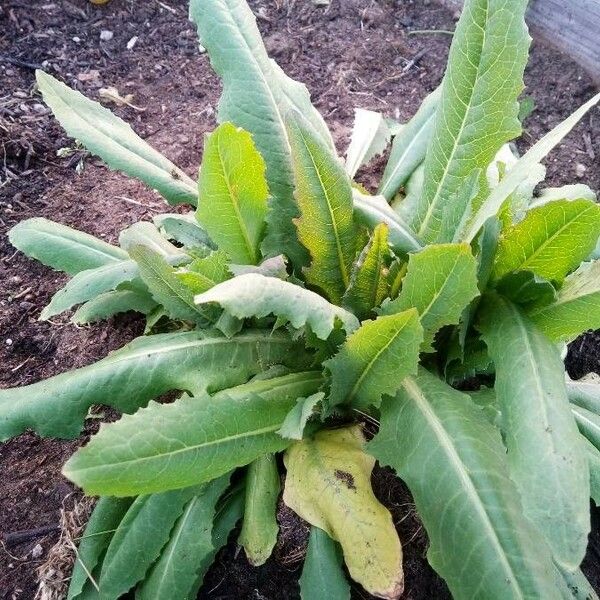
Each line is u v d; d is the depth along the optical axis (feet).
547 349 1.34
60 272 2.26
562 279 1.48
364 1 3.00
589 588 1.52
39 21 2.85
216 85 2.73
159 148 2.50
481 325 1.48
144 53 2.82
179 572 1.51
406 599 1.58
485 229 1.34
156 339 1.58
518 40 1.38
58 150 2.51
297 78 2.73
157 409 1.29
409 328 1.25
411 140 2.00
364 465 1.51
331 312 1.30
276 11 2.96
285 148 1.61
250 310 1.17
